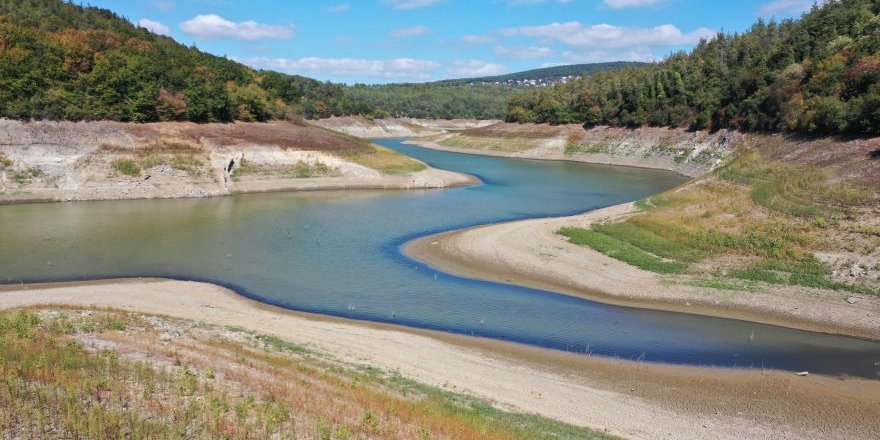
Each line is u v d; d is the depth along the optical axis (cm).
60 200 6372
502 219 5962
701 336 3014
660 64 15525
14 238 4609
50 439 1274
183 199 6806
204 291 3488
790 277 3625
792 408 2280
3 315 2416
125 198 6650
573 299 3528
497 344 2864
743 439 2012
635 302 3491
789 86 8894
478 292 3625
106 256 4169
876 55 6550
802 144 6066
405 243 4788
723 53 13525
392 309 3312
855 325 3111
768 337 3011
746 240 4103
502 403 2156
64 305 2886
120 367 1816
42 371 1641
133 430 1368
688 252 4156
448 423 1736
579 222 5184
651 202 5791
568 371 2577
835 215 4141
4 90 6956
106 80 7694
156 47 9975
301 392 1859
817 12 10688
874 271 3494
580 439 1803
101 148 7044
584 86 17138
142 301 3191
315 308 3294
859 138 5488
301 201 6862
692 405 2284
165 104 8031
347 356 2527
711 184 5766
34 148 6700
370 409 1783
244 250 4466
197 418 1496
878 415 2238
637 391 2395
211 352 2219
